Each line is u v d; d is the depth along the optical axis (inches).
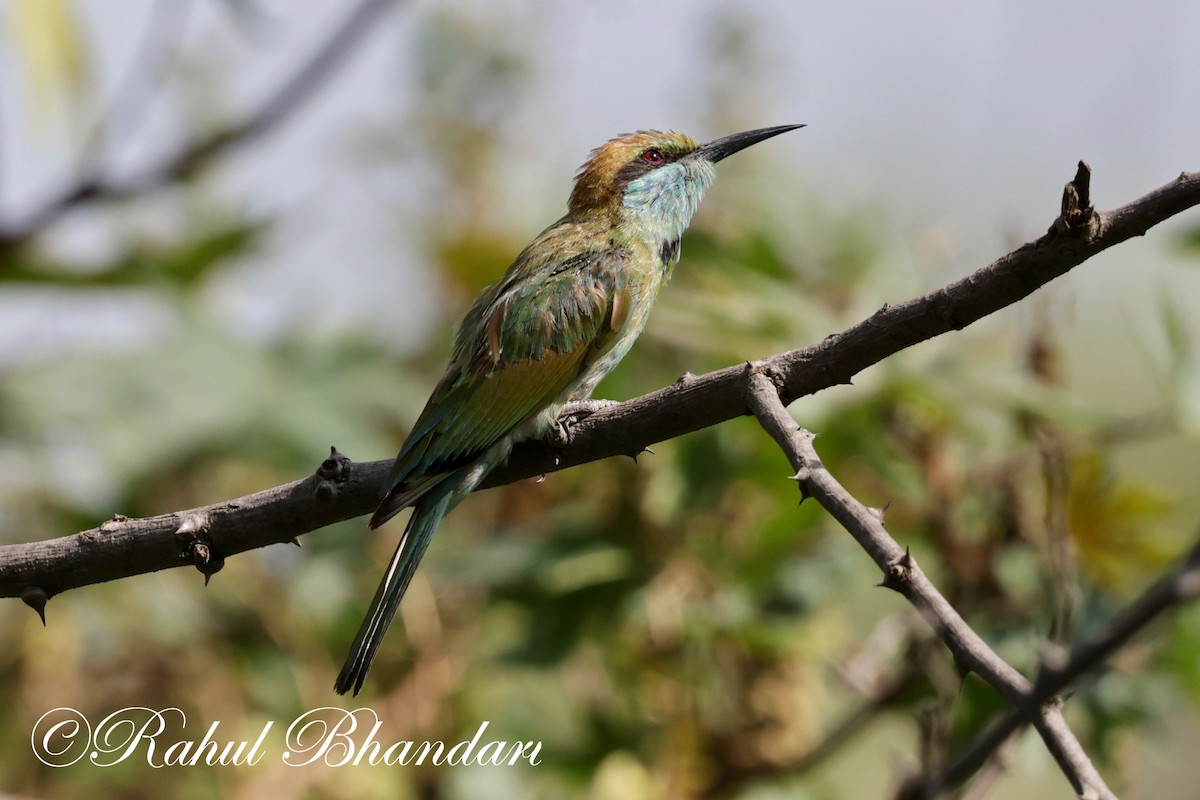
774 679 390.3
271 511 297.4
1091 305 540.7
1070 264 244.5
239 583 436.5
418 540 344.2
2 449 437.4
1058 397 373.4
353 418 437.4
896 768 312.7
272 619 434.9
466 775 405.1
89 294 394.0
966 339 389.4
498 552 391.9
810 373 270.7
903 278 414.6
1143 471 498.6
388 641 432.1
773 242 411.2
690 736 391.5
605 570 390.6
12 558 293.0
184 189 408.2
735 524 399.2
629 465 394.9
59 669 430.6
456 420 358.0
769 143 449.1
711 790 390.3
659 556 394.0
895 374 369.7
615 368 419.8
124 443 413.4
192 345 425.7
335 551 436.5
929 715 289.7
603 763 398.0
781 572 388.2
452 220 473.7
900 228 427.2
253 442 422.9
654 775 392.2
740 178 445.4
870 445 385.4
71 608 434.9
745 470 376.8
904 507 391.2
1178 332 358.3
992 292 251.8
